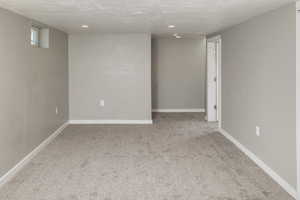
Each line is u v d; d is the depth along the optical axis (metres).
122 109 7.70
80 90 7.64
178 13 4.32
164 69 9.65
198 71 9.66
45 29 5.77
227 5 3.65
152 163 4.53
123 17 4.75
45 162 4.59
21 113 4.36
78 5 3.72
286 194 3.39
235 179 3.86
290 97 3.38
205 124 7.64
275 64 3.78
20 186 3.66
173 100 9.72
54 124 6.26
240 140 5.31
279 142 3.69
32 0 3.40
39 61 5.22
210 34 7.52
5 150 3.81
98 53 7.55
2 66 3.74
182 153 5.07
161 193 3.45
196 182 3.77
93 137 6.23
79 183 3.75
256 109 4.48
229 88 5.99
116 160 4.68
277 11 3.72
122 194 3.42
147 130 6.91
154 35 7.89
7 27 3.91
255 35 4.51
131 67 7.59
